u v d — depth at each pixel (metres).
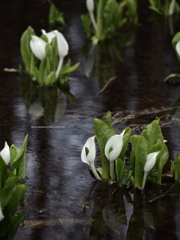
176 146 6.48
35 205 5.15
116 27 12.03
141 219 4.95
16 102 8.00
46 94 8.38
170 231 4.74
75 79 9.10
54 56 8.66
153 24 12.63
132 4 12.44
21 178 5.66
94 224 4.84
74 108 7.83
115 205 5.20
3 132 6.86
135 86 8.78
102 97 8.29
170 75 8.95
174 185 5.63
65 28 12.18
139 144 5.34
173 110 7.75
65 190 5.46
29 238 4.58
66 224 4.82
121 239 4.61
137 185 5.52
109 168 5.69
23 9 13.56
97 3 11.28
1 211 4.24
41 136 6.77
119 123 7.23
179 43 8.38
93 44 11.09
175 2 13.63
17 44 10.84
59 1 14.55
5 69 9.44
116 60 10.11
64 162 6.08
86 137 6.76
